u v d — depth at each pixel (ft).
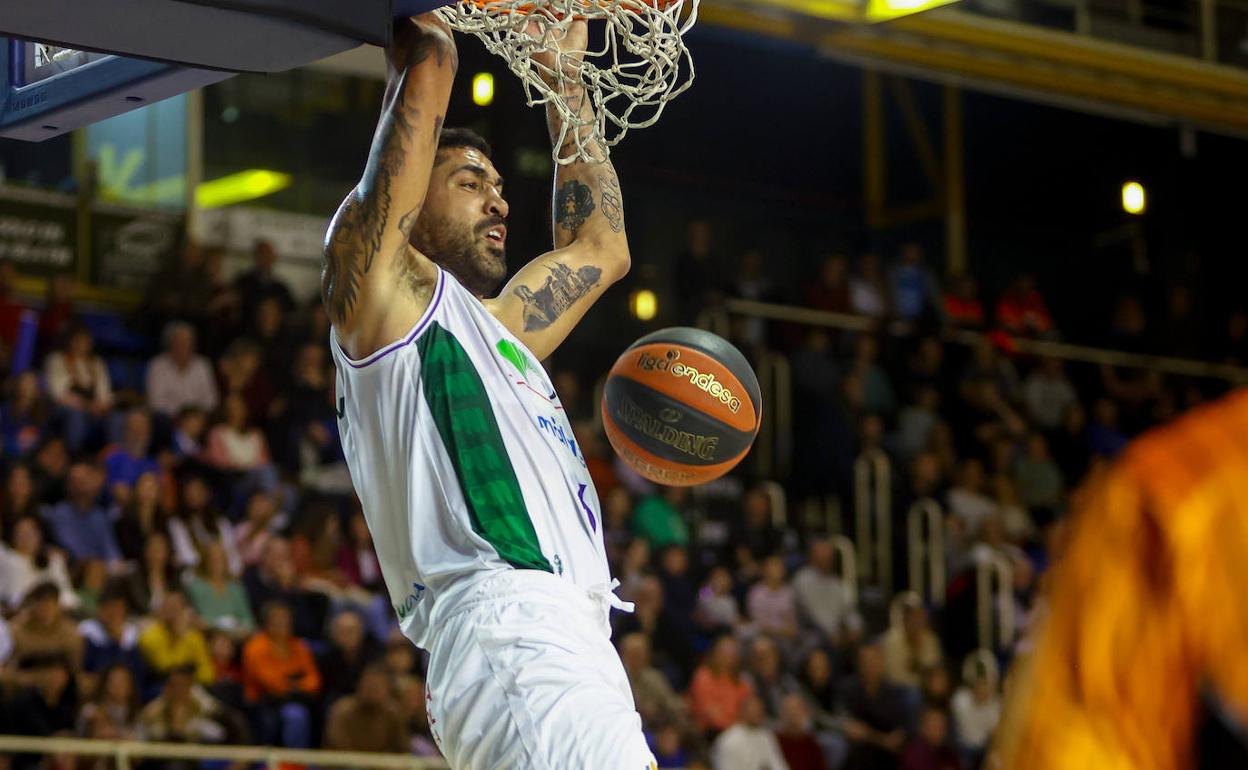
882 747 31.99
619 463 36.63
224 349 34.45
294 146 43.68
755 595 34.53
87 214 39.73
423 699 28.17
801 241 50.34
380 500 9.68
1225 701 3.48
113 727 24.91
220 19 8.89
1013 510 39.88
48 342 32.73
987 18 36.55
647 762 8.78
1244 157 50.55
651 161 48.62
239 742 26.07
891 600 38.52
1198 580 3.50
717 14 31.12
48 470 28.78
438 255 10.48
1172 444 3.67
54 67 10.66
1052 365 44.21
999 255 52.34
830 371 39.99
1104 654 3.49
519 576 9.33
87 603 26.81
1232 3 41.24
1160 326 47.60
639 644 30.32
